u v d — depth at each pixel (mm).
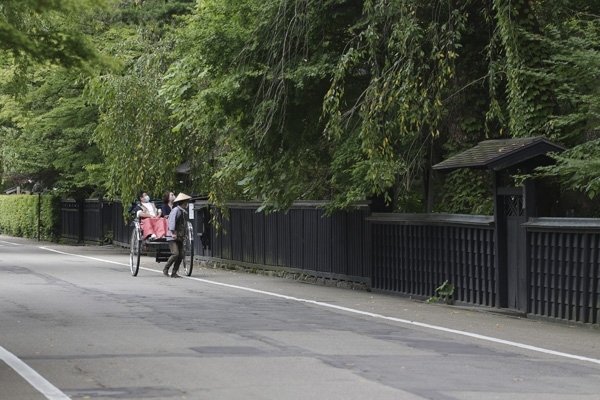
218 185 47562
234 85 33531
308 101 34156
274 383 15117
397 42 29281
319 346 19484
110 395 14109
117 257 57156
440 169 28875
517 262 27453
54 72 60844
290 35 32688
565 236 25188
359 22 31250
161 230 40781
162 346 19297
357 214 36406
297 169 37438
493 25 31406
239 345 19516
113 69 20500
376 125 29156
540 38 26797
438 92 28484
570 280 24906
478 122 32812
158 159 50969
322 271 39219
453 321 24953
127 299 29719
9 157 71188
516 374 16375
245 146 36500
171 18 61094
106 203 75000
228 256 48938
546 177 27484
